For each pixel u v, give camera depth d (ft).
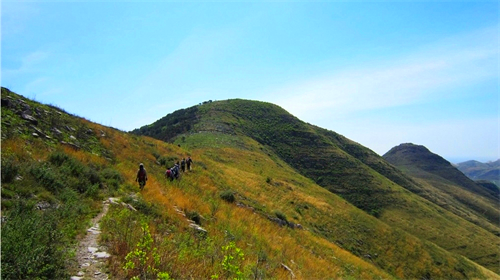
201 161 118.83
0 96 47.57
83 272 17.16
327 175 286.25
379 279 71.51
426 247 144.05
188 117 335.26
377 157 443.73
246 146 241.35
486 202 495.00
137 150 78.59
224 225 45.32
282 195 129.39
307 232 91.15
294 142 330.75
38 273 14.83
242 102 394.52
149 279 17.10
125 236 21.79
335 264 65.92
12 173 28.07
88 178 38.40
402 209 246.88
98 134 69.31
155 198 42.29
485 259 195.93
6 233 15.64
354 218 142.82
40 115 56.03
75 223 24.43
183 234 29.78
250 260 31.68
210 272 21.03
